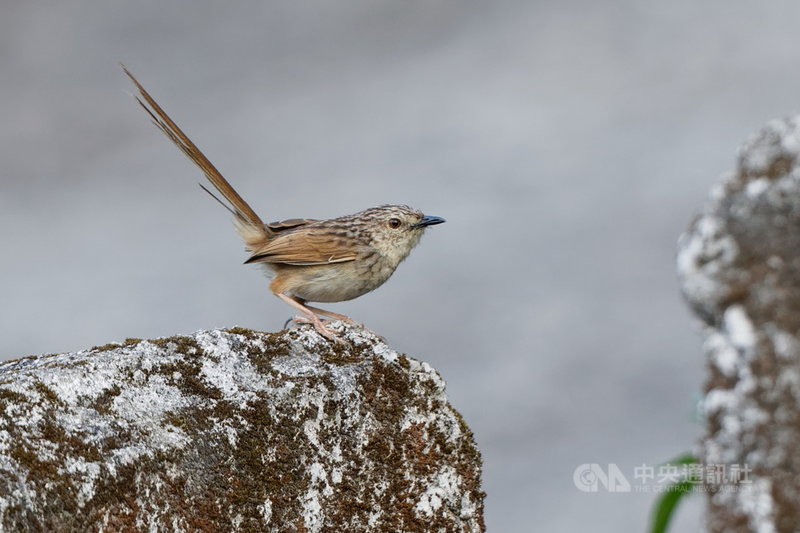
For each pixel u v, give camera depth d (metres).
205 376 7.97
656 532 4.88
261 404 7.87
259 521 7.58
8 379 7.38
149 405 7.59
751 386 4.52
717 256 4.68
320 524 7.80
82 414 7.29
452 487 8.21
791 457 4.43
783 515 4.42
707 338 4.80
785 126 4.77
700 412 4.89
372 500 8.00
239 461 7.61
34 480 6.75
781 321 4.50
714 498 4.65
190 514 7.28
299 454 7.86
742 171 4.78
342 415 8.11
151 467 7.20
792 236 4.57
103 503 6.93
